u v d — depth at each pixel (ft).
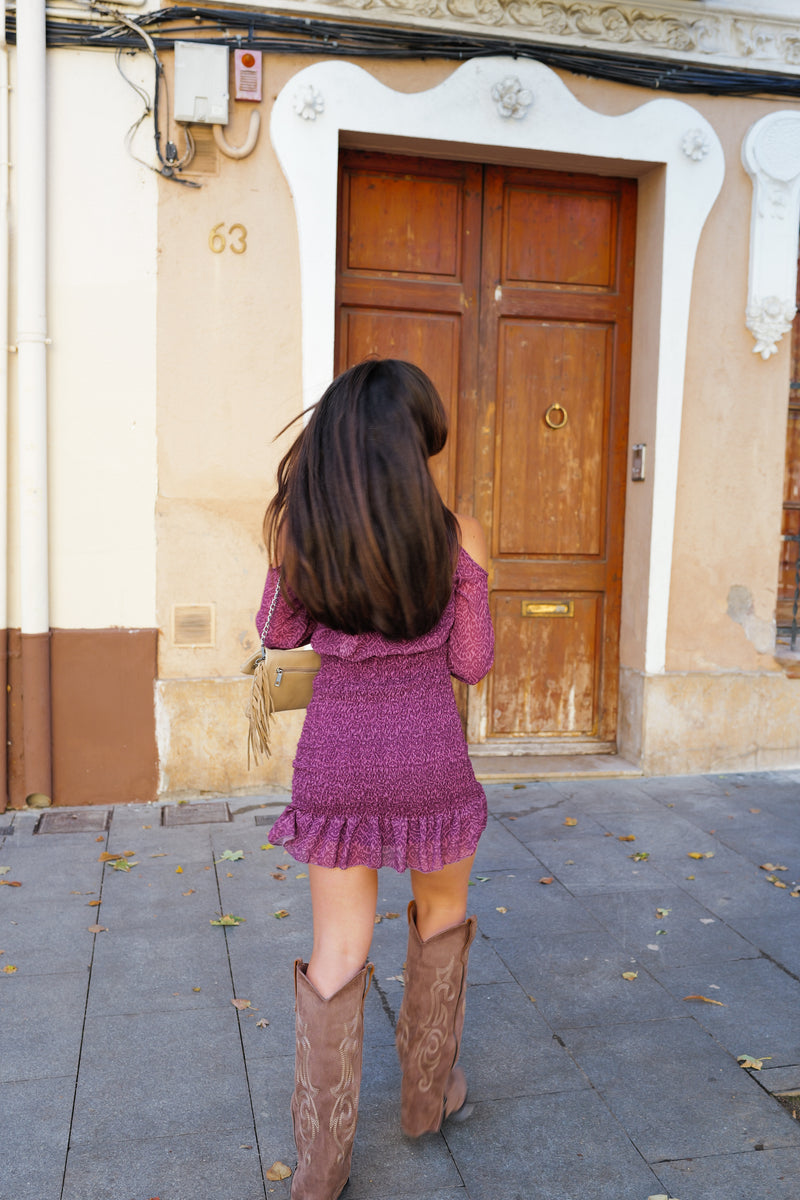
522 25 13.65
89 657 13.37
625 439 15.90
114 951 9.37
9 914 10.12
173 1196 6.16
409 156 14.52
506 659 15.96
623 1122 7.06
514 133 13.93
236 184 13.20
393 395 5.65
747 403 15.30
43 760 13.28
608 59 14.02
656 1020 8.45
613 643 16.22
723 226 14.89
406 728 5.79
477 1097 7.33
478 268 15.02
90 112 12.75
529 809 13.92
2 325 12.62
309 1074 5.83
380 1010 8.46
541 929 10.16
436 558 5.54
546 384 15.52
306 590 5.59
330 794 5.77
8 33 12.33
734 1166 6.59
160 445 13.38
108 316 13.08
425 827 5.81
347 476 5.47
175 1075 7.45
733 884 11.40
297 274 13.51
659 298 14.80
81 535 13.28
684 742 15.62
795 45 14.62
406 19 13.24
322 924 6.00
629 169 14.87
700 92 14.46
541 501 15.74
